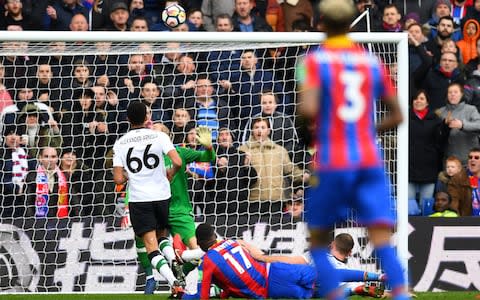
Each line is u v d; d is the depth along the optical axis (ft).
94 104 139.95
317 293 108.47
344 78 67.92
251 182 135.54
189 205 119.34
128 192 112.98
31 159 136.56
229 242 107.55
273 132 137.18
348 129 67.92
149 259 111.75
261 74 143.74
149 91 139.95
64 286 131.34
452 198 145.48
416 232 133.28
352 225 130.21
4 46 135.54
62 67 143.95
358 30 160.66
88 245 132.05
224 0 166.09
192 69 145.69
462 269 133.08
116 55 144.77
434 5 169.99
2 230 131.44
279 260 110.42
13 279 131.03
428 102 156.46
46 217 132.46
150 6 169.17
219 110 140.36
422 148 152.46
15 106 139.33
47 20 162.20
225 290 107.24
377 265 129.49
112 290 131.13
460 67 159.33
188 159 118.32
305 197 135.64
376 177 68.64
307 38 127.65
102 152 139.23
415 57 157.69
